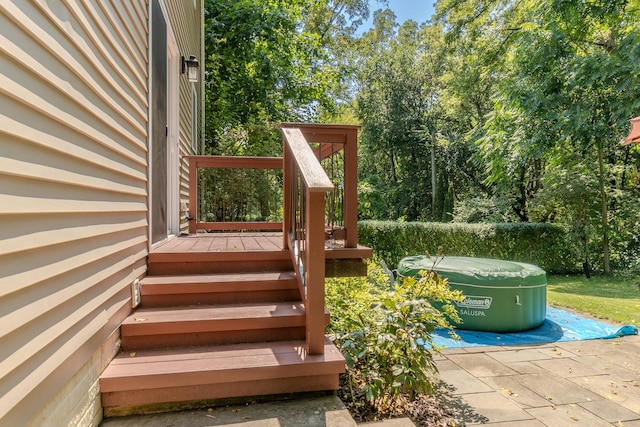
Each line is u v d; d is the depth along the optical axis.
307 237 2.07
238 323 2.21
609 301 6.09
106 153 1.86
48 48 1.31
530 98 8.69
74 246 1.49
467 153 16.89
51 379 1.29
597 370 3.36
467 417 2.48
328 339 2.37
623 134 8.78
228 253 2.77
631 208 9.07
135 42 2.40
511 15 11.15
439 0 13.22
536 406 2.66
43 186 1.27
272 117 10.40
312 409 1.85
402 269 5.28
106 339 1.86
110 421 1.75
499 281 4.53
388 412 2.44
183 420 1.74
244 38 9.64
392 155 19.88
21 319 1.13
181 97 4.80
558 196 9.52
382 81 18.06
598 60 7.92
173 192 4.23
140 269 2.50
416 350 2.42
